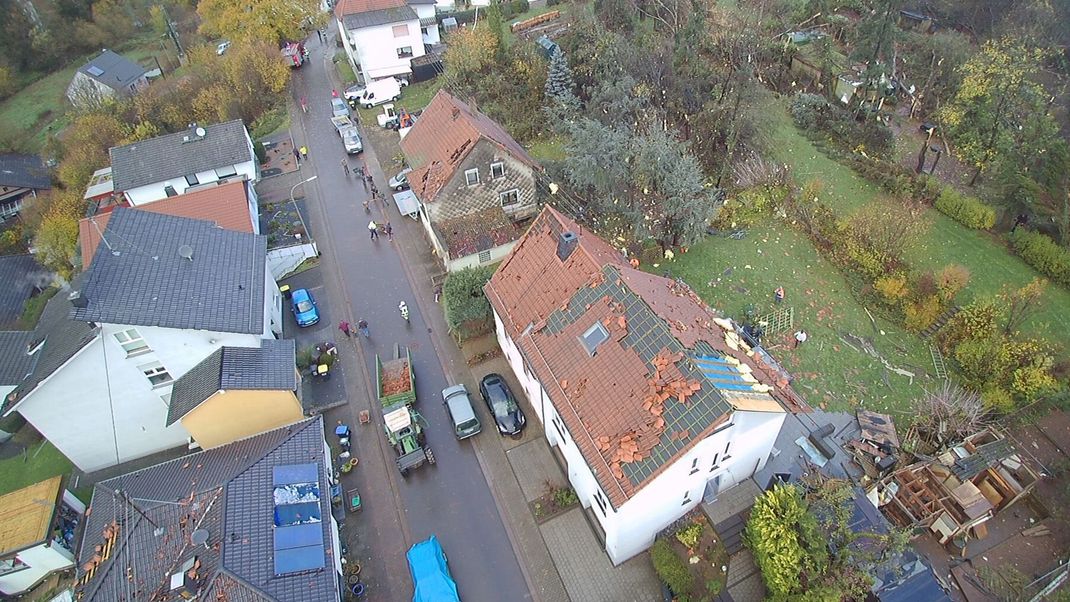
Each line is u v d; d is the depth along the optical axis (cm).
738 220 4094
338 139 5494
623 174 3756
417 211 4381
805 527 2141
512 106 5288
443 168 3794
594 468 2206
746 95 4581
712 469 2361
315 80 6588
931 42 5219
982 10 5925
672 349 2223
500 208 4006
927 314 3269
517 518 2722
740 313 3500
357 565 2577
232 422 2831
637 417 2183
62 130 6956
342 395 3278
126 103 6344
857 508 2412
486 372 3334
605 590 2467
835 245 3791
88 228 3781
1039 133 4178
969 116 4719
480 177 3794
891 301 3397
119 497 2392
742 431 2245
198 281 2902
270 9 6681
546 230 2964
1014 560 2467
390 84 5822
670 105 4828
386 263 4109
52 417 2742
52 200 5406
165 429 3045
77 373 2655
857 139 4672
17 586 2545
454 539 2664
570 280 2752
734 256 3862
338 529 2695
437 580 2370
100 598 2080
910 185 4162
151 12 8781
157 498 2342
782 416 2383
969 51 5059
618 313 2427
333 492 2775
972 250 3762
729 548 2433
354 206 4650
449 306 3328
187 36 8250
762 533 2188
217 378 2694
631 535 2373
